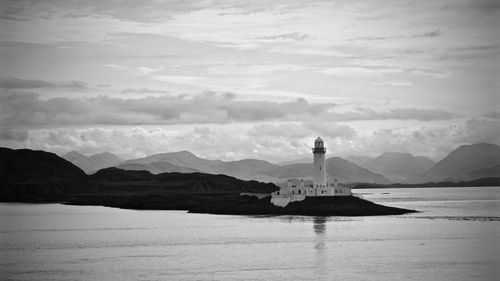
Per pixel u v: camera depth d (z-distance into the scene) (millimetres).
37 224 192750
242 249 125625
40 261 116250
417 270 102375
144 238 147750
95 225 185625
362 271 102000
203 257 117188
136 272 104062
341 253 118625
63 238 152500
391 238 137750
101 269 107250
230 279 97562
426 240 134625
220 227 165250
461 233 146125
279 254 118625
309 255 117000
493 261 109438
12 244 142125
